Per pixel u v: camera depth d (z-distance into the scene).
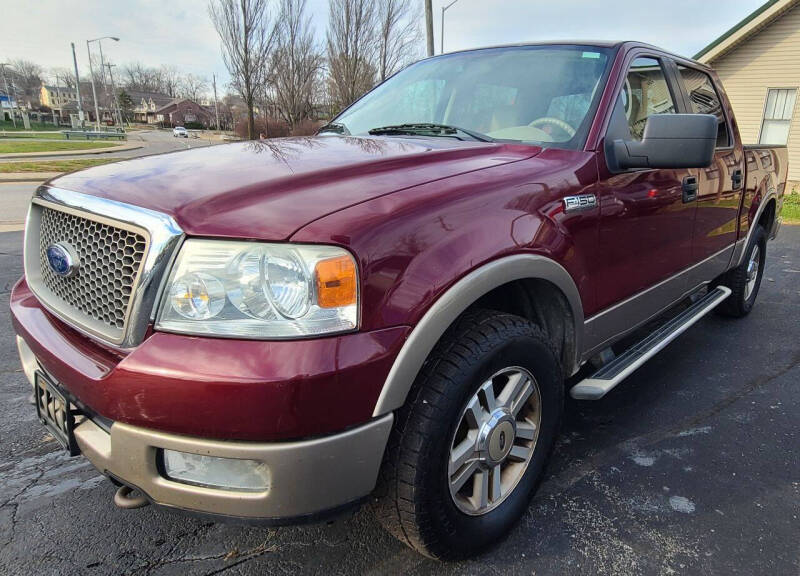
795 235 9.00
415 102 3.05
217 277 1.48
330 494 1.56
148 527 2.19
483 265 1.76
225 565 2.00
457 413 1.76
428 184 1.82
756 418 3.08
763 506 2.34
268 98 26.02
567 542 2.12
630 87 2.71
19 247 7.00
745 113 14.88
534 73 2.77
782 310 5.01
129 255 1.59
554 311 2.27
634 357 2.76
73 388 1.66
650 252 2.70
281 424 1.43
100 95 98.44
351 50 25.83
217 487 1.53
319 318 1.48
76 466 2.60
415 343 1.59
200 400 1.42
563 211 2.10
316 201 1.62
